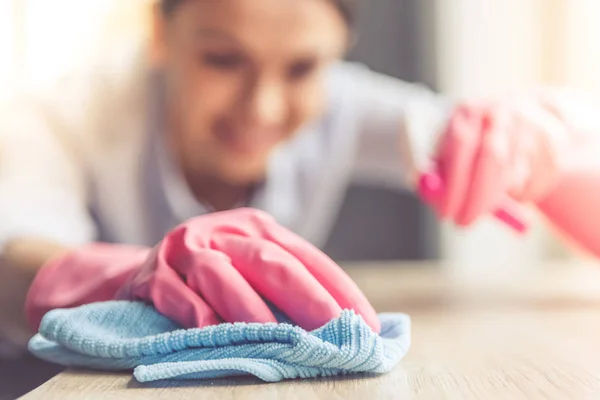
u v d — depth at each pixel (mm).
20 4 1275
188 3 786
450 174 618
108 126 863
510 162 622
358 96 1042
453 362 401
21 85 1011
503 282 1003
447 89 1473
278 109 820
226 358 346
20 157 767
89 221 866
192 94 815
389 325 417
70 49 1276
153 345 357
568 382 346
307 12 785
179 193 906
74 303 447
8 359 546
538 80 1473
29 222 650
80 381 352
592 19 1422
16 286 541
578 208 680
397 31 1453
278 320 379
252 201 948
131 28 1209
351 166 1097
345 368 352
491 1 1466
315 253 404
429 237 1517
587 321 588
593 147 688
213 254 385
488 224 1537
